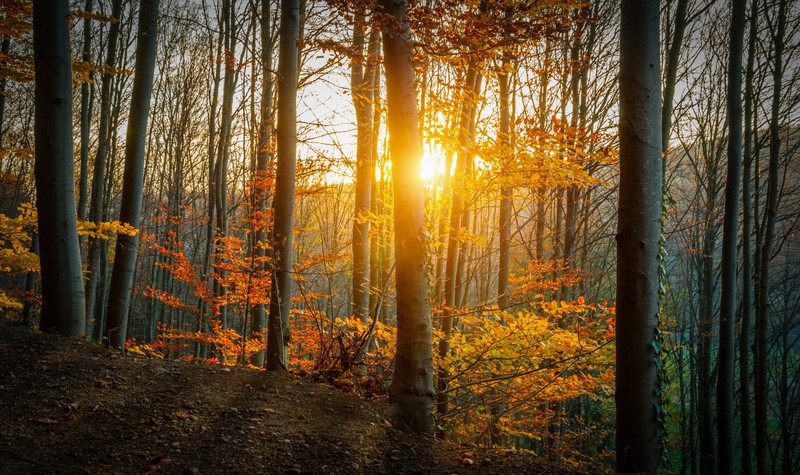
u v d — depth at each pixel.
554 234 14.09
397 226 4.72
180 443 3.92
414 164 4.68
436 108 6.86
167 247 23.25
